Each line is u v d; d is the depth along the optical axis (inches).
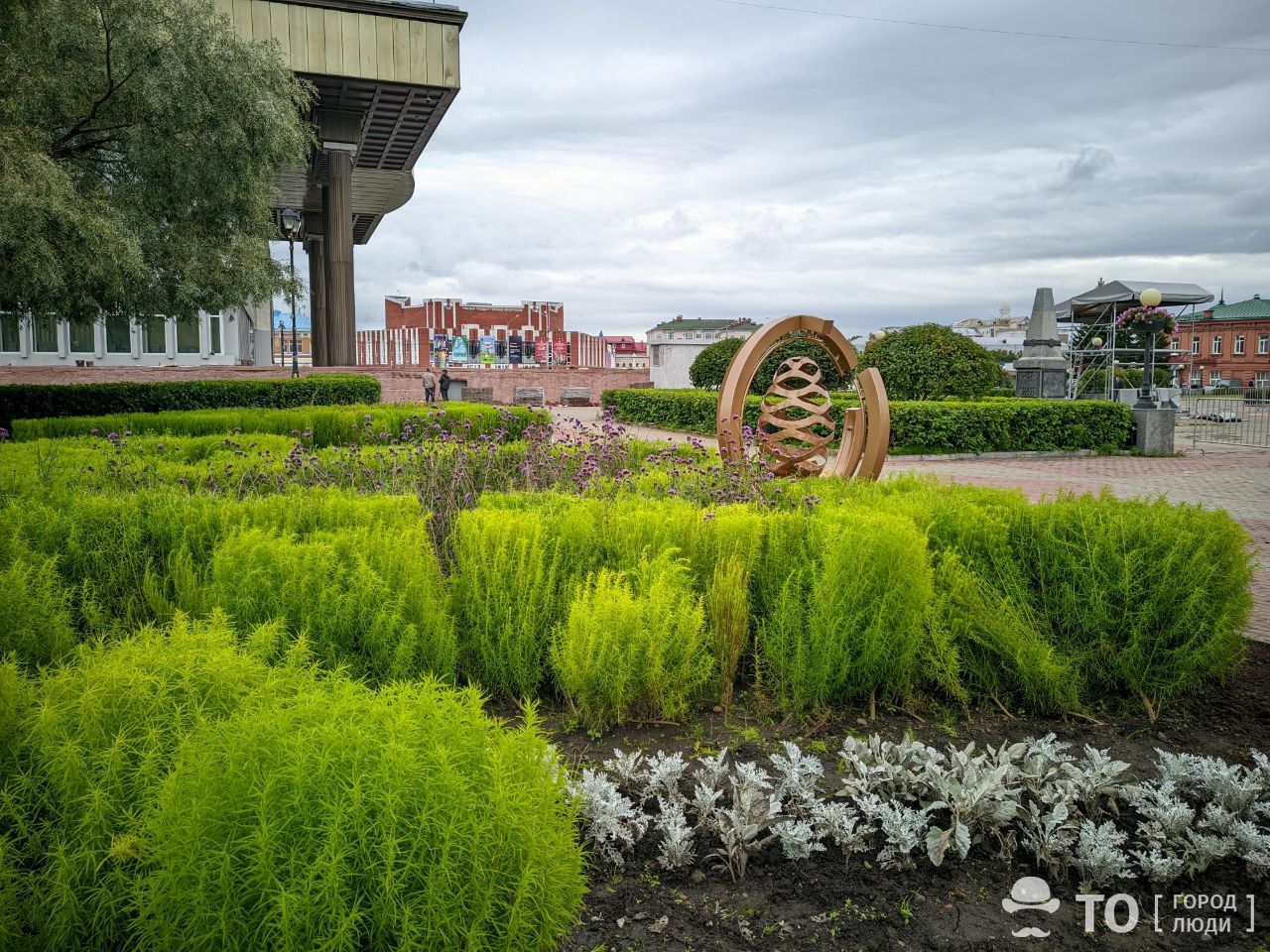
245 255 592.1
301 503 164.2
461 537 160.6
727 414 276.8
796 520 170.9
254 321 1624.0
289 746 60.5
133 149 510.6
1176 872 97.8
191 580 140.8
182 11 516.1
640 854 99.5
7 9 444.8
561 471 249.0
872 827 103.3
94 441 279.3
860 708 145.7
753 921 88.7
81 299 541.6
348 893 57.5
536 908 62.7
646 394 897.5
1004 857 101.3
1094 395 1155.9
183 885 56.5
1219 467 588.1
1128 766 119.0
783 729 135.7
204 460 243.3
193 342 1091.9
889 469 553.6
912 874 98.3
